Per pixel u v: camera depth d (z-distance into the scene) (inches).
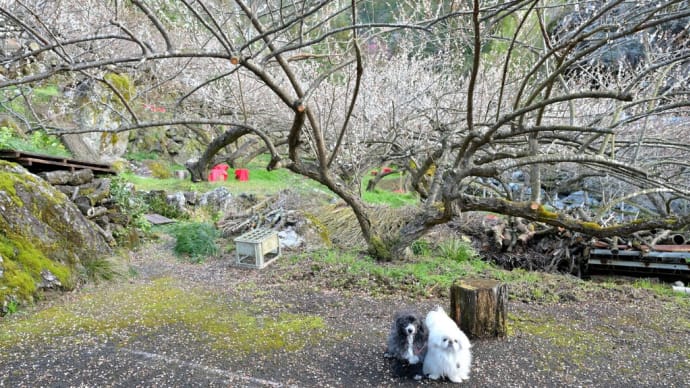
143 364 124.8
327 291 194.4
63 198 208.2
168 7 282.5
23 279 166.7
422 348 122.8
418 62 374.0
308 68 386.0
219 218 334.0
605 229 181.8
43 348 133.0
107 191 246.2
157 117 478.0
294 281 208.8
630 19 194.2
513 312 171.9
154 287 196.5
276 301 181.3
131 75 387.9
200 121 186.2
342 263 229.3
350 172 369.1
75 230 204.2
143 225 279.4
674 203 350.3
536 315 169.2
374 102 359.6
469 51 427.2
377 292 192.2
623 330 155.3
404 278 205.8
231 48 134.5
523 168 321.4
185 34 303.3
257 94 432.1
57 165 224.7
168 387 113.3
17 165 198.4
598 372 124.7
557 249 271.3
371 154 364.2
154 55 119.9
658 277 252.1
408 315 125.9
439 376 119.6
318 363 128.1
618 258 256.2
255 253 230.2
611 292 198.1
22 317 155.6
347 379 119.6
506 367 127.3
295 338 144.9
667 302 187.0
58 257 188.4
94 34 142.2
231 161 481.1
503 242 283.7
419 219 234.7
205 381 116.6
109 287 193.8
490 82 342.6
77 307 167.5
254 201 370.9
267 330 150.9
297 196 366.9
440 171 255.3
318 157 214.1
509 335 149.6
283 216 297.1
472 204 203.3
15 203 181.8
